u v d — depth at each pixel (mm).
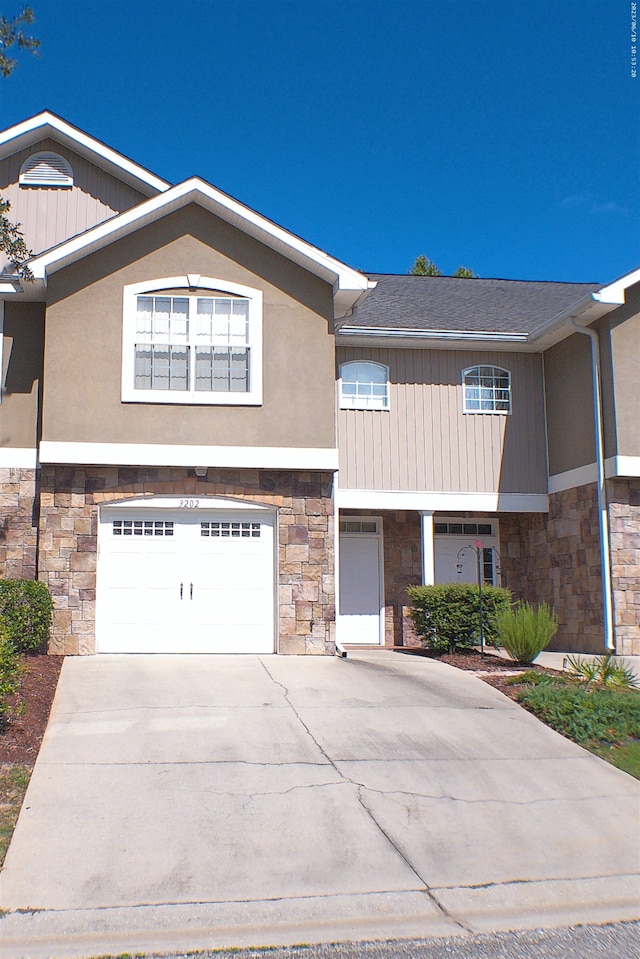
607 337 16422
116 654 14016
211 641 14383
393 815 7719
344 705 10938
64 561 13969
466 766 8969
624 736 10008
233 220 14859
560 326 17031
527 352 18703
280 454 14516
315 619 14484
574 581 17156
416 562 18812
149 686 11648
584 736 9906
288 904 6172
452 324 18422
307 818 7562
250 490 14555
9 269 16703
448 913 6141
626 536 16234
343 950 5570
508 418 18484
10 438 14922
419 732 9945
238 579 14578
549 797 8289
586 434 16984
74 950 5500
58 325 14297
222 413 14492
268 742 9398
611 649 15859
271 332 14844
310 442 14648
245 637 14469
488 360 18562
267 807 7742
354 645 18344
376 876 6637
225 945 5609
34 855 6734
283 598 14461
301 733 9742
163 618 14320
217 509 14594
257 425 14555
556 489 18000
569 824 7723
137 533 14438
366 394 18047
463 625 14969
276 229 14672
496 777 8711
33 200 17500
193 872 6574
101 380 14273
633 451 16109
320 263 14766
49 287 14383
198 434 14383
